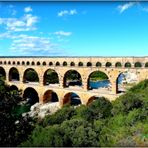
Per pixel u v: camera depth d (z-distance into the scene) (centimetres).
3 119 2947
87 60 9781
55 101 11869
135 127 4366
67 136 3334
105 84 16388
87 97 9719
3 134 2892
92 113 6109
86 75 9794
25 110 10312
